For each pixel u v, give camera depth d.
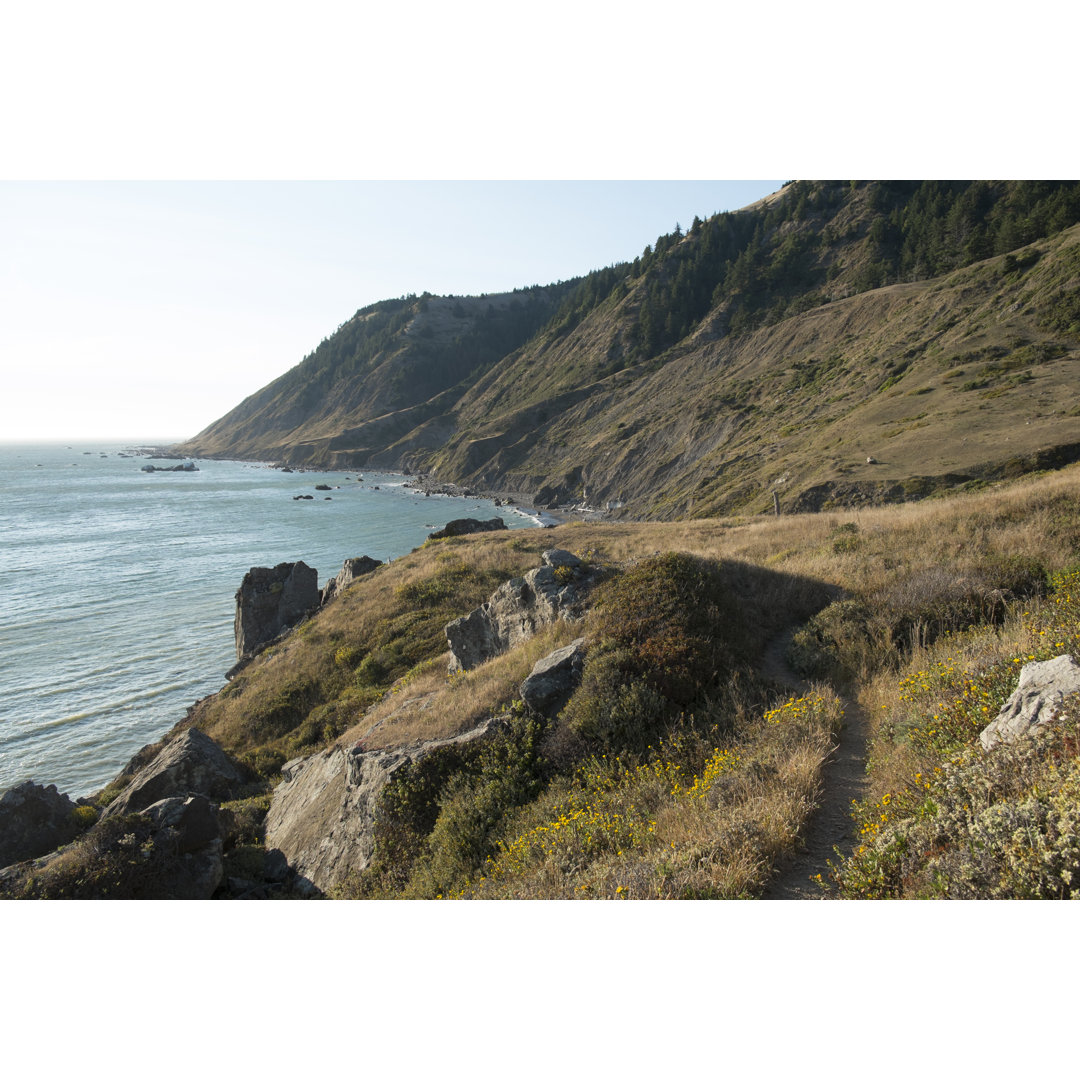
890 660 9.42
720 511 63.03
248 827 13.30
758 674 9.65
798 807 5.62
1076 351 57.31
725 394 104.44
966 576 11.41
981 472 42.19
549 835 6.85
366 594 28.03
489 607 14.99
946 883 4.21
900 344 82.06
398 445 197.50
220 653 38.09
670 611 10.70
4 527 85.19
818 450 63.69
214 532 79.94
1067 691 5.12
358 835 9.85
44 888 9.03
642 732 8.44
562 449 131.25
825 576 14.55
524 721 9.55
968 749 5.31
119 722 29.48
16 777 25.08
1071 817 3.90
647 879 5.17
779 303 136.88
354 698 19.69
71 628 42.78
